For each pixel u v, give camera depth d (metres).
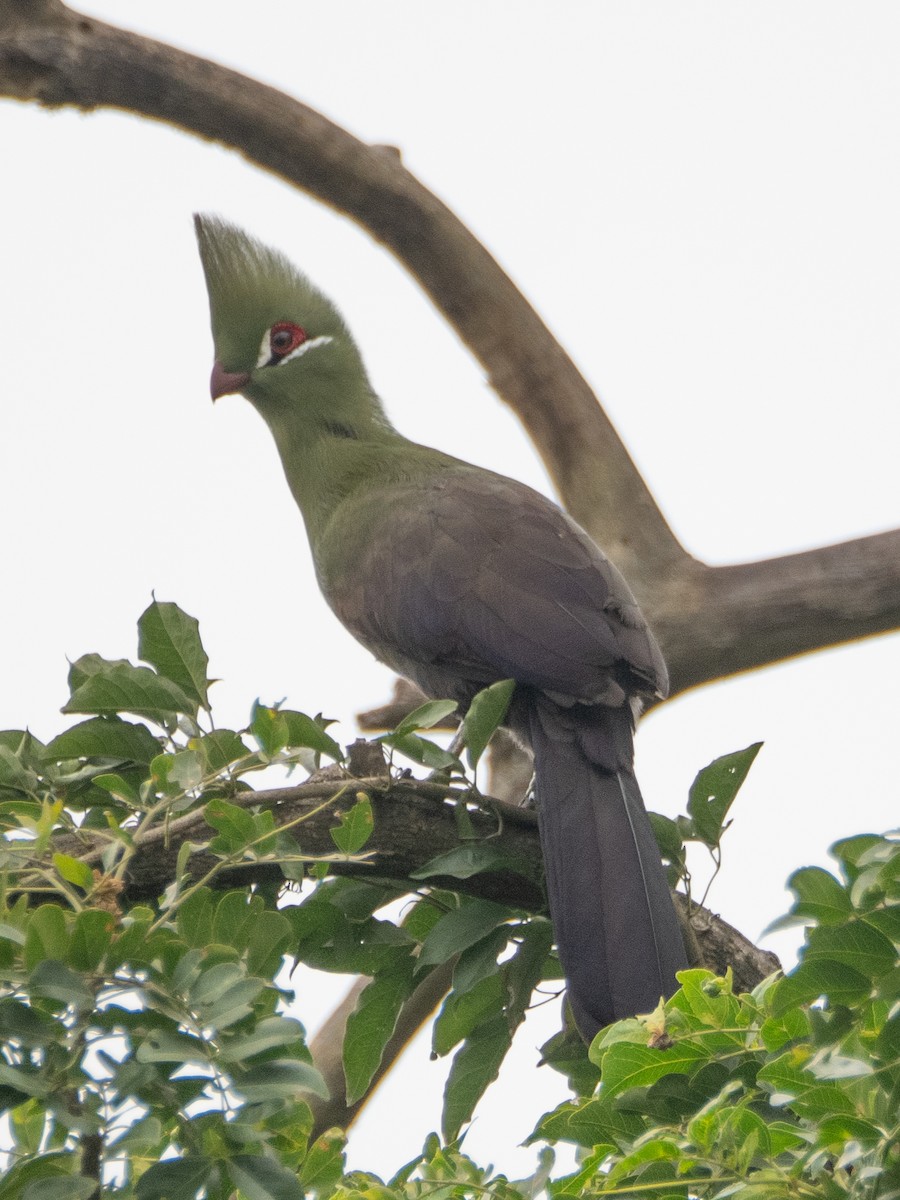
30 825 6.01
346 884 7.35
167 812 6.42
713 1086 5.47
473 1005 7.57
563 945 7.41
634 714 8.94
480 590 8.95
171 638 7.20
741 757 7.39
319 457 10.99
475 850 7.21
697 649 13.19
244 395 11.33
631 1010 7.19
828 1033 5.14
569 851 7.66
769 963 7.98
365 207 13.83
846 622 13.21
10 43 13.14
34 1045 5.00
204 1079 5.19
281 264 11.29
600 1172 5.35
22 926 5.32
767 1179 4.91
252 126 13.55
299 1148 5.45
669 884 7.95
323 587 10.41
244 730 7.00
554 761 8.27
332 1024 11.62
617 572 9.29
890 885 5.25
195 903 5.68
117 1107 5.00
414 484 10.18
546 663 8.48
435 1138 6.11
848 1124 4.88
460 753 9.58
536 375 13.90
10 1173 5.13
